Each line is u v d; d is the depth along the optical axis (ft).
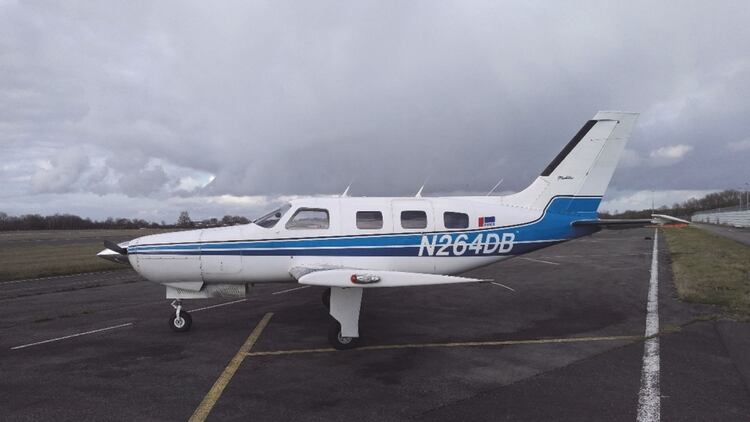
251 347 22.30
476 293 36.40
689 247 74.33
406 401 15.38
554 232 29.01
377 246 26.16
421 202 27.40
